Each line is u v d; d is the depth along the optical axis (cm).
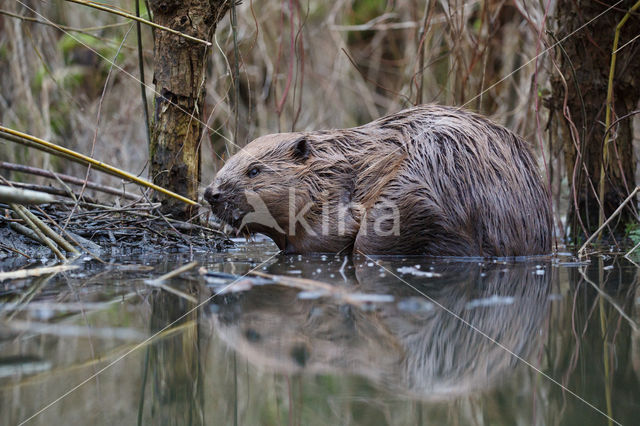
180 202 813
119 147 1326
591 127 951
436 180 732
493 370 336
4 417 279
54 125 1355
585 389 305
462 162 734
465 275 595
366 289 515
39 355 355
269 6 1491
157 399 303
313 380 323
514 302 476
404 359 349
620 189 962
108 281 554
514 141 780
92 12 1424
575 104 959
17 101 1309
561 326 411
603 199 902
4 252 718
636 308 459
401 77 1531
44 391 310
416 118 793
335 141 800
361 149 788
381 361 345
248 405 291
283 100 1084
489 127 774
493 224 727
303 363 341
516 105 1409
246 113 1478
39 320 419
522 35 1366
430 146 748
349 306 454
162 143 802
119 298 483
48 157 1245
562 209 1162
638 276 596
